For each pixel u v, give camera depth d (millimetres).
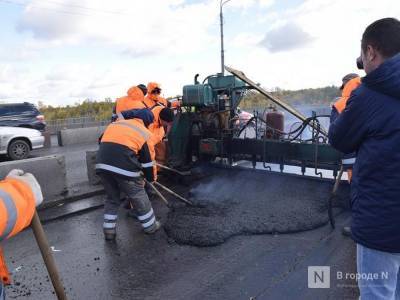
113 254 3568
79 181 6305
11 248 3768
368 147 1641
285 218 4078
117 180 3771
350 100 1704
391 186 1585
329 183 5035
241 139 6000
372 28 1628
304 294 2695
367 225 1673
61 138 13109
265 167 5727
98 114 29359
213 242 3621
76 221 4531
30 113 13727
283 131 6246
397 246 1616
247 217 4160
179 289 2854
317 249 3436
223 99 6570
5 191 1505
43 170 4871
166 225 4086
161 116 5344
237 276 3006
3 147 10102
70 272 3225
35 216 1934
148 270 3203
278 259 3271
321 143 5086
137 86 5211
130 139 3721
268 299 2646
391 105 1562
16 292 2912
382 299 1711
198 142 6539
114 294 2836
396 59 1525
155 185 5617
